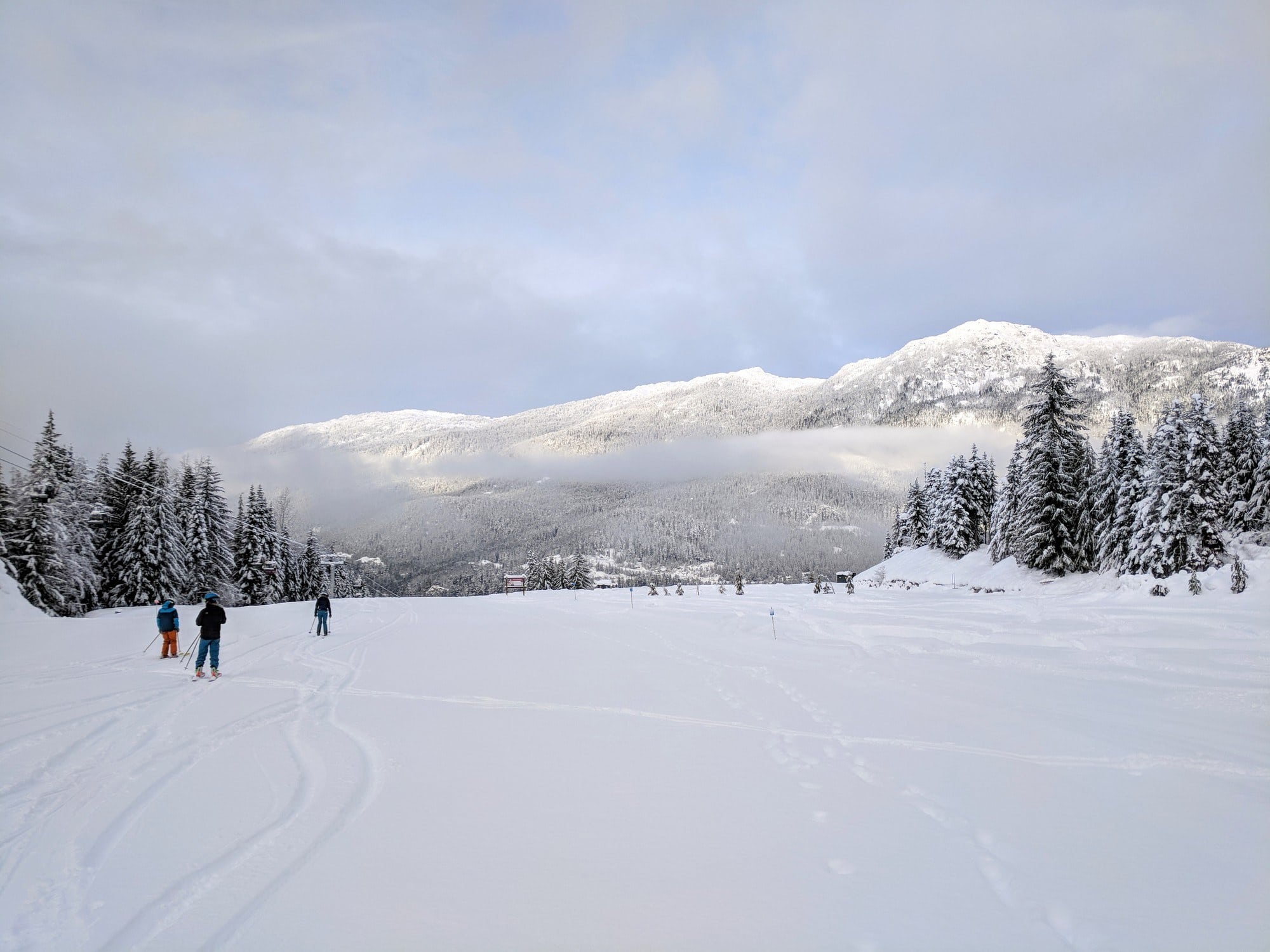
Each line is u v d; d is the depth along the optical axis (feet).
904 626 64.85
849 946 13.35
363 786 23.45
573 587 347.36
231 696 40.52
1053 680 40.45
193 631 81.35
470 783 23.63
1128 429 136.26
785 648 58.59
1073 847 17.95
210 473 208.95
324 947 13.44
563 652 60.39
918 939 13.58
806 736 29.48
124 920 14.62
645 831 19.35
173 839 18.93
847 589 147.84
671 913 14.71
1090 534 141.08
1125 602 69.05
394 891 15.79
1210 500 113.50
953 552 197.77
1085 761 25.26
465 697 39.58
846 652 54.24
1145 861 17.12
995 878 16.26
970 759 25.79
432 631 83.10
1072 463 146.41
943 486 207.41
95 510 174.19
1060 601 77.97
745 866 17.04
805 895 15.49
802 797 22.07
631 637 71.67
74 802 22.00
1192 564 110.11
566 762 26.12
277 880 16.43
